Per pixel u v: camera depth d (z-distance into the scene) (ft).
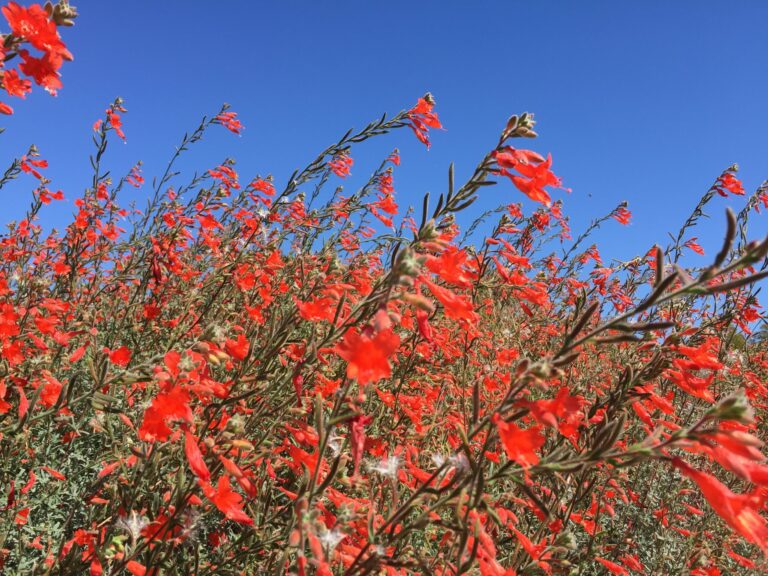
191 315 2.00
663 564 1.71
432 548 1.26
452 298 0.80
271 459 1.19
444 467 0.74
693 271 2.08
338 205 2.72
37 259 2.82
